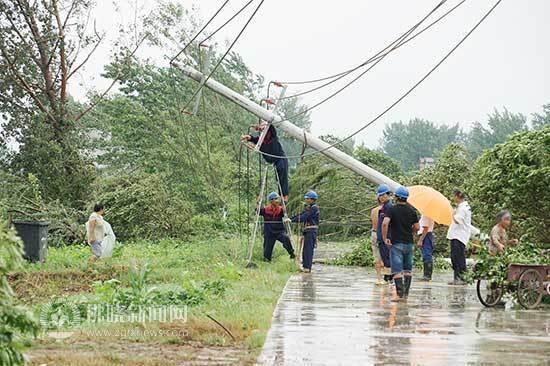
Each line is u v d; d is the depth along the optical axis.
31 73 40.72
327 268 27.59
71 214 37.44
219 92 28.19
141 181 37.50
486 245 18.41
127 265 23.00
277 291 19.23
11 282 20.34
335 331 13.52
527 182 22.05
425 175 32.62
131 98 48.09
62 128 41.19
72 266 23.56
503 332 13.76
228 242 29.59
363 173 28.94
